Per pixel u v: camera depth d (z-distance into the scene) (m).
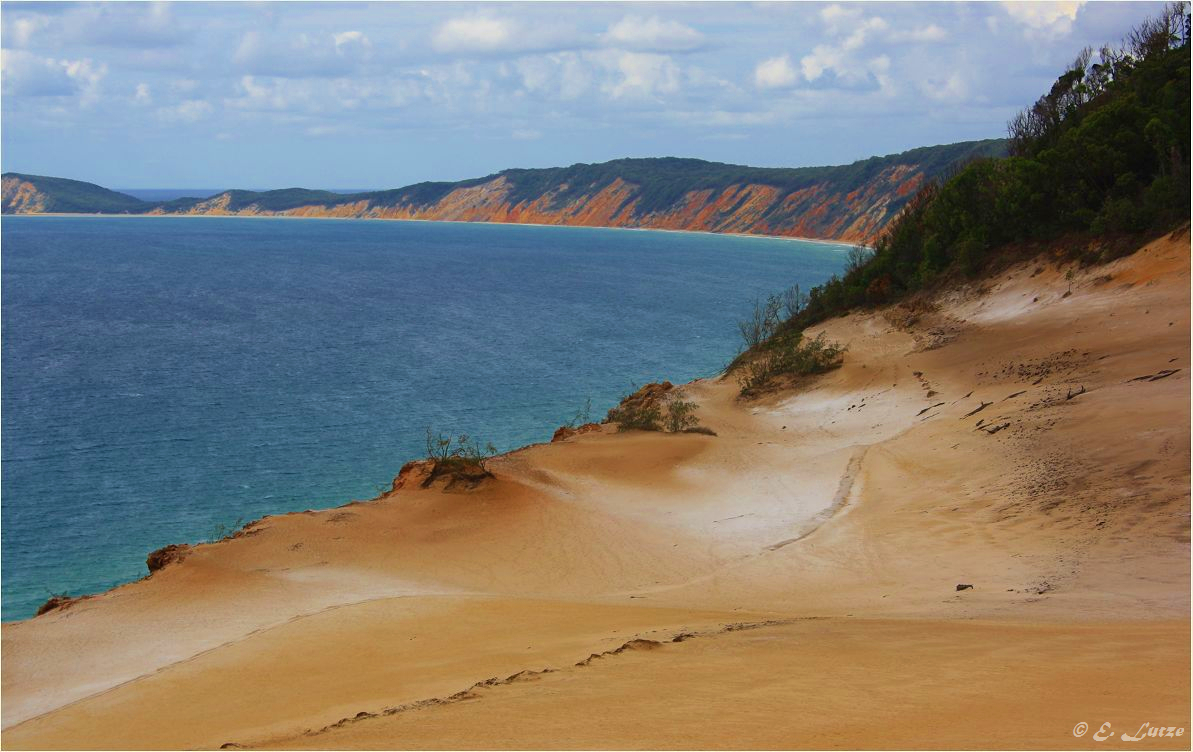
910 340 54.03
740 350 81.75
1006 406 35.19
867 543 25.09
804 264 189.00
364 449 50.94
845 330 62.00
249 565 24.61
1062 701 8.55
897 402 43.47
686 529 29.30
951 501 27.03
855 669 11.11
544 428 56.06
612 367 76.75
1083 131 57.69
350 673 15.56
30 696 16.64
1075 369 37.66
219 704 14.58
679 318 108.31
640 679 11.53
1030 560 20.56
